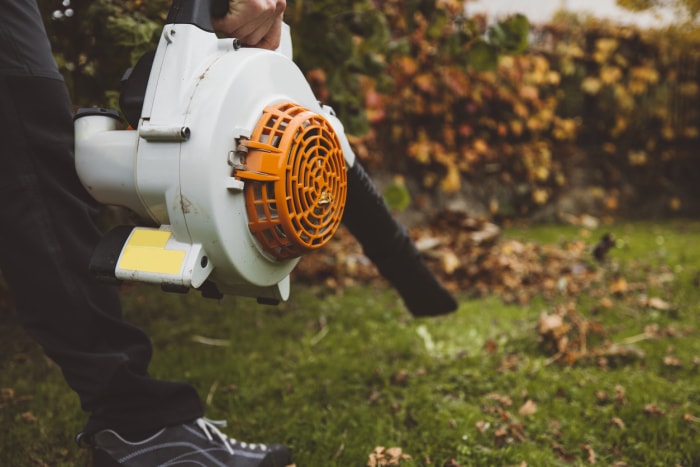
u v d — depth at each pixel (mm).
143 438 1069
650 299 2543
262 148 839
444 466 1329
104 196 891
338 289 2848
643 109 5645
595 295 2701
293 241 886
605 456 1386
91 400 1009
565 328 2039
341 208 999
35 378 1809
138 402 1042
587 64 5453
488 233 3682
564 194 5430
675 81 5719
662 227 4922
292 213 868
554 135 5398
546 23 5258
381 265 1434
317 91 2607
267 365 1883
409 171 4777
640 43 5539
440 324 2330
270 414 1564
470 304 2604
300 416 1567
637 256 3586
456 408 1598
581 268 3109
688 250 3732
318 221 932
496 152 5117
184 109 815
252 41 993
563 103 5418
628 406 1603
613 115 5566
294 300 2635
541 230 4719
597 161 5586
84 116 913
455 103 4902
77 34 1543
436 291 1563
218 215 809
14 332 2186
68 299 969
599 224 5133
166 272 814
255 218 856
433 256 3115
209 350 2045
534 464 1329
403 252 1406
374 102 3699
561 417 1557
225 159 816
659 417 1539
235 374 1825
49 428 1478
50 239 952
